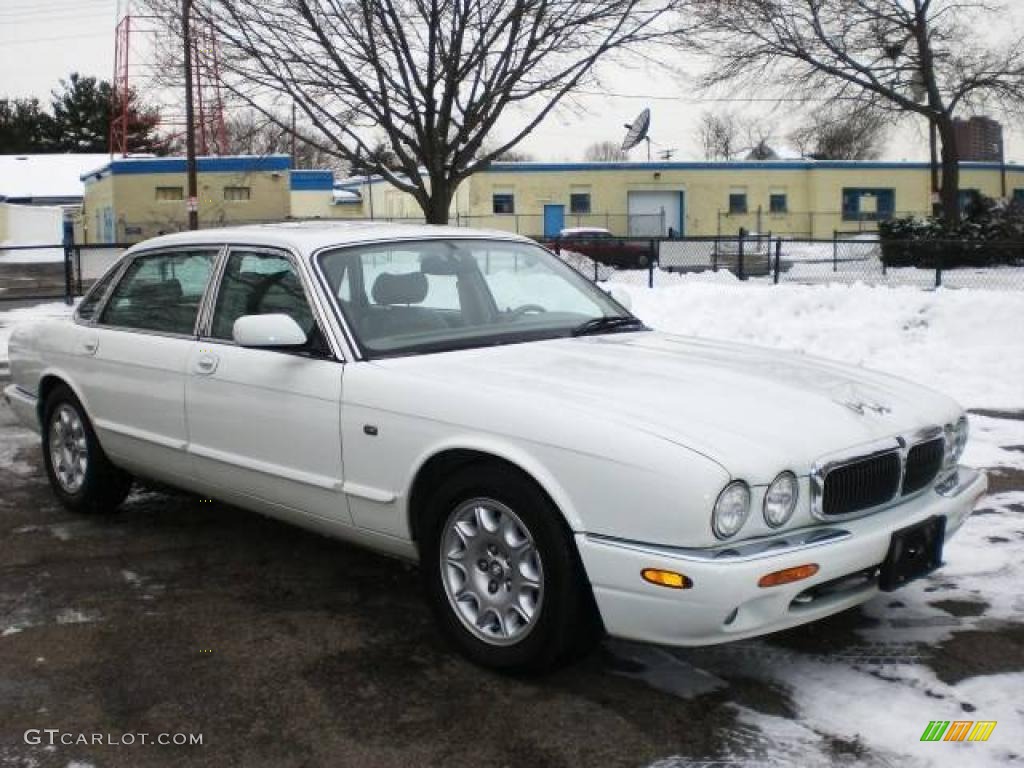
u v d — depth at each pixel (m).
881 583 3.69
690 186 48.09
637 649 4.11
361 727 3.51
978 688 3.74
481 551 3.88
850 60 29.97
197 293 5.14
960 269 22.12
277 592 4.77
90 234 49.53
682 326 13.77
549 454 3.59
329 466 4.34
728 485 3.32
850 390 4.11
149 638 4.24
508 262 5.25
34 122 81.50
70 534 5.64
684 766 3.25
